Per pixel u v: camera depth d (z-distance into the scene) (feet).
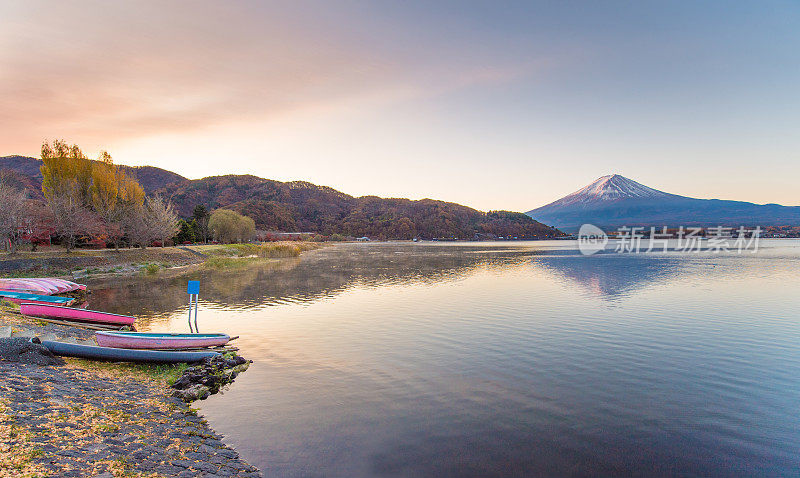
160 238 263.90
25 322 72.02
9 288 112.27
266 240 604.49
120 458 29.91
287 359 62.95
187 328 83.25
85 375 48.57
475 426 41.22
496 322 89.45
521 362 61.98
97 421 35.78
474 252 426.92
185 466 30.96
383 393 49.62
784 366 60.49
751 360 63.26
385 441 37.99
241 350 67.82
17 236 189.98
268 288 144.15
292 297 123.95
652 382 53.88
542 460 35.12
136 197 259.39
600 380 54.44
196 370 54.85
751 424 42.29
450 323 88.33
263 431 39.52
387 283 159.33
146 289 140.05
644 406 46.44
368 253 402.72
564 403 47.11
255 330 81.92
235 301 116.57
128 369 55.11
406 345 71.15
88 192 238.68
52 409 36.06
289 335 77.92
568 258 319.06
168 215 269.03
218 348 66.69
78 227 196.75
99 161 246.47
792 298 122.93
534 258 320.91
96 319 80.33
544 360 62.95
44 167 235.40
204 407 44.96
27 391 39.11
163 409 42.42
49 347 55.11
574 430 40.63
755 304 112.57
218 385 51.26
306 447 36.63
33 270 168.04
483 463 34.50
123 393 45.16
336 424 41.27
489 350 68.13
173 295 126.93
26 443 29.09
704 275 188.14
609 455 36.04
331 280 168.45
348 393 49.52
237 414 43.32
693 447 37.58
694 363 61.77
